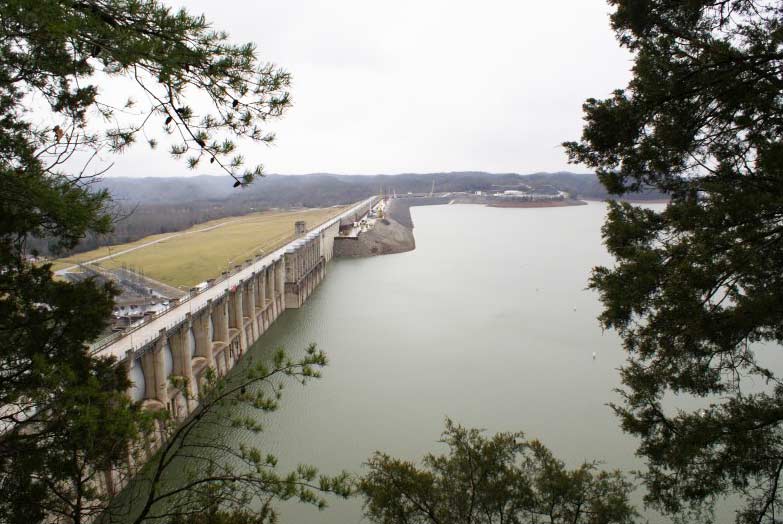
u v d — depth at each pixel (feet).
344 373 195.21
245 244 386.73
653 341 49.37
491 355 216.74
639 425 52.29
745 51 47.60
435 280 376.89
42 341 44.65
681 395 161.38
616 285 50.72
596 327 254.47
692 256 43.83
